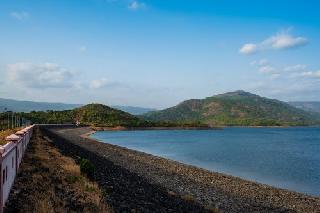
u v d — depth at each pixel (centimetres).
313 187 4047
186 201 2397
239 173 5047
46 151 3638
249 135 19775
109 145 8394
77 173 2411
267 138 16400
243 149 9556
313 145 11819
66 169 2527
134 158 5659
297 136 19162
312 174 5084
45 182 1944
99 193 1902
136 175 3453
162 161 5475
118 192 2134
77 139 9269
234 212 2355
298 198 3139
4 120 11812
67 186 1980
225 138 15788
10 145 1645
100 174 2697
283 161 6762
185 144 11288
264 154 8181
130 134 18712
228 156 7488
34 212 1383
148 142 12112
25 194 1606
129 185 2527
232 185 3553
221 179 3897
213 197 2812
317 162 6669
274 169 5575
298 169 5628
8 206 1404
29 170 2189
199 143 11875
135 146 10181
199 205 2331
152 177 3538
